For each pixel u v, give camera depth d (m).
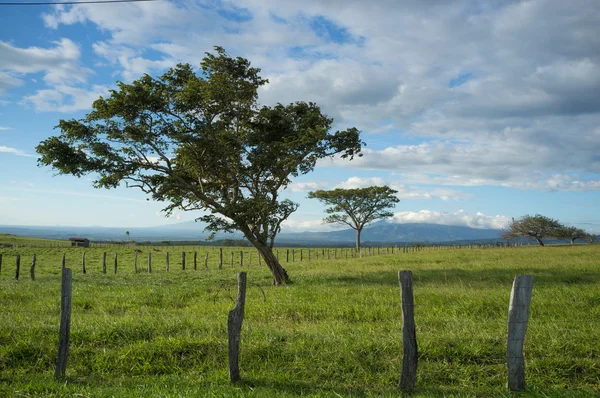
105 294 17.73
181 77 23.61
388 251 70.56
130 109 21.77
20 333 9.92
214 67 24.16
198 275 28.80
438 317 12.09
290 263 43.41
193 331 10.34
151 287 20.39
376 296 16.03
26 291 18.66
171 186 24.16
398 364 8.14
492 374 7.90
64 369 8.04
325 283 22.38
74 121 21.86
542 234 89.94
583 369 7.96
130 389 7.38
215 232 23.50
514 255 41.50
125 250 64.06
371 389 7.39
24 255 51.53
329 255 61.91
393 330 10.31
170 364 8.67
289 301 15.23
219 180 25.42
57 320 11.70
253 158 24.55
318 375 8.03
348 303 14.56
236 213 23.12
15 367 8.62
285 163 24.16
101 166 21.75
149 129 22.88
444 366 8.09
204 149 23.41
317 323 11.91
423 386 7.42
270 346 9.08
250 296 17.05
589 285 18.44
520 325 6.89
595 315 12.24
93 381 7.98
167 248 77.19
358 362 8.23
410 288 7.09
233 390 7.07
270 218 23.62
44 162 21.25
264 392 7.01
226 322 11.09
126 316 12.37
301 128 25.11
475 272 25.41
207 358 8.76
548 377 7.74
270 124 25.17
